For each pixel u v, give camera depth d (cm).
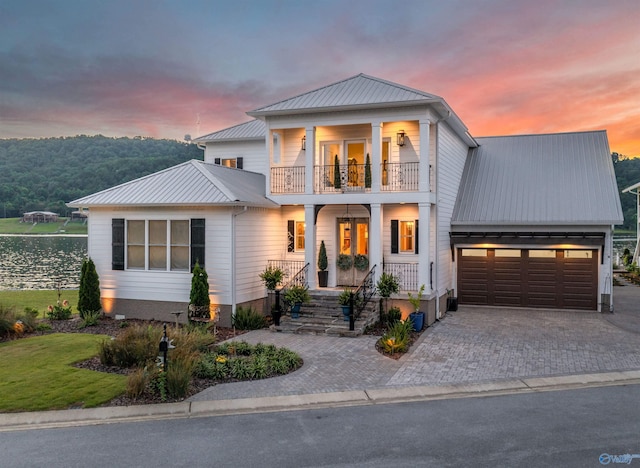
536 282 1928
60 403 873
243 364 1060
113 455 676
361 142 1812
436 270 1694
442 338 1417
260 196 1752
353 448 696
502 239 1916
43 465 646
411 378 1038
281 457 667
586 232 1842
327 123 1709
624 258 3538
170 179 1712
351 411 852
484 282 1984
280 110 1711
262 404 883
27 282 3145
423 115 1599
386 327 1535
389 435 743
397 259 1759
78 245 6844
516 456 664
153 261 1658
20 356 1166
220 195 1544
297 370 1095
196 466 641
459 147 2105
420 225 1608
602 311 1842
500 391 963
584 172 2052
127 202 1644
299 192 1823
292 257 1847
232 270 1549
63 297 2344
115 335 1424
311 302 1633
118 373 1038
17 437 743
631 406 866
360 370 1098
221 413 841
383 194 1644
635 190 3338
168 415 831
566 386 989
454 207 2019
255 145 2297
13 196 9131
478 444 706
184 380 911
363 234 1822
